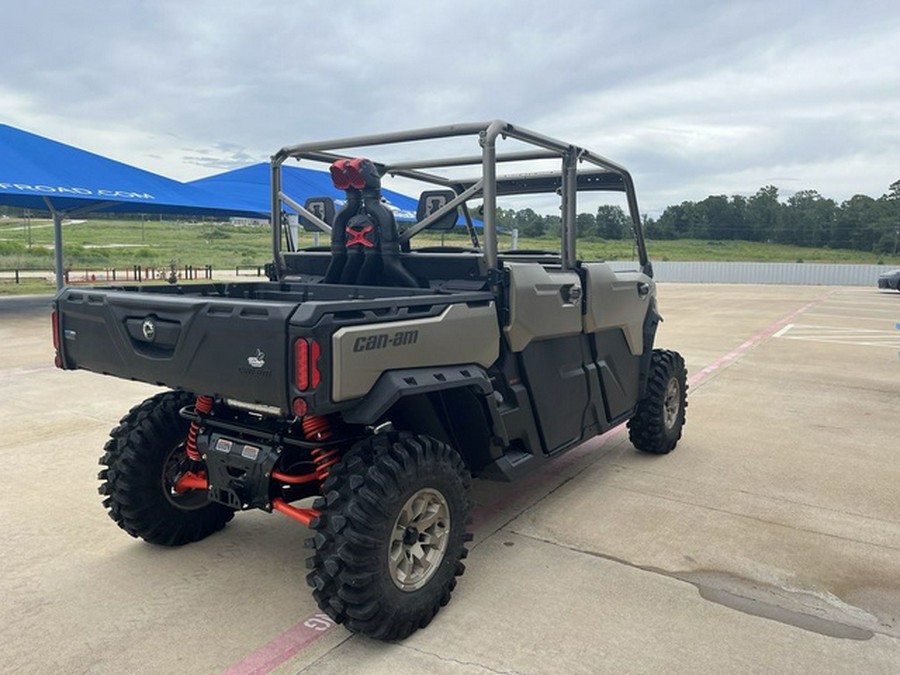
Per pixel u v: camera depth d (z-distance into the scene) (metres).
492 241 3.45
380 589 2.72
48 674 2.61
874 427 6.42
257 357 2.63
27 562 3.53
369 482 2.73
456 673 2.63
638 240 5.21
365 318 2.71
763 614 3.09
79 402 6.94
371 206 3.79
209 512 3.83
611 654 2.76
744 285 37.75
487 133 3.36
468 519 3.15
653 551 3.72
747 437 6.06
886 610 3.15
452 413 3.40
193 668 2.65
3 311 15.63
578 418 4.29
